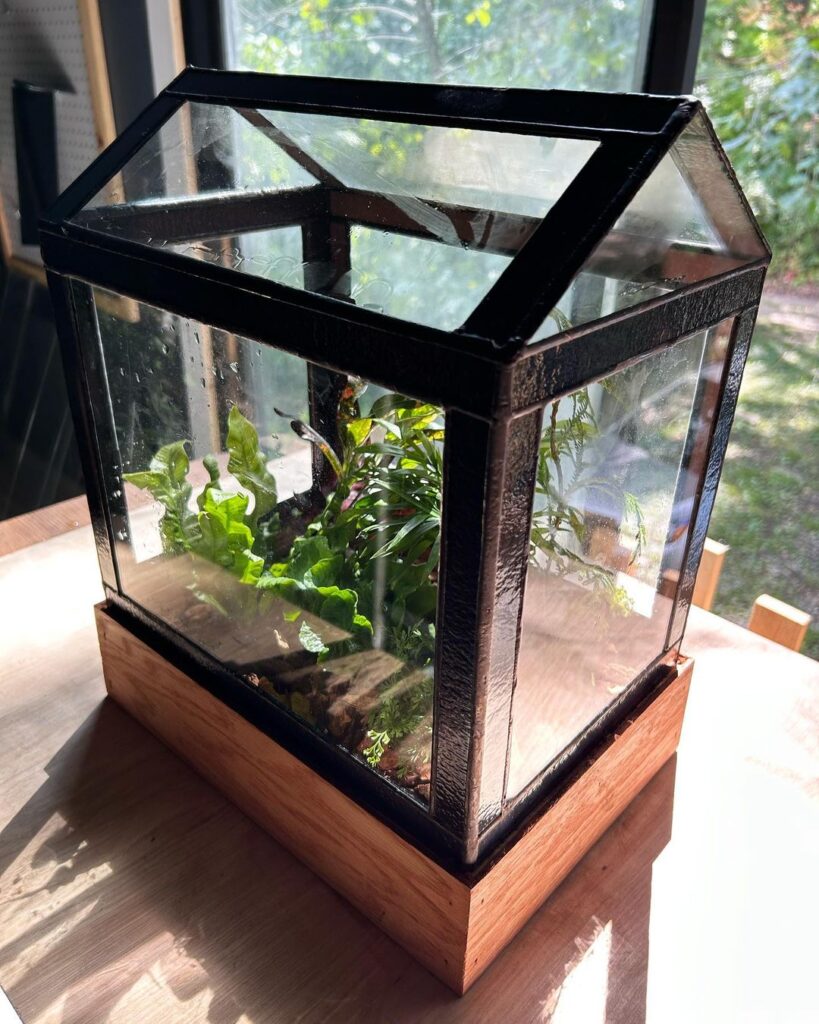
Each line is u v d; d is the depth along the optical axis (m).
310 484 0.73
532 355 0.49
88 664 1.10
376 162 0.69
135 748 0.97
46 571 1.27
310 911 0.80
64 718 1.01
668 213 0.57
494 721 0.63
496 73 1.31
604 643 0.77
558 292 0.49
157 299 0.71
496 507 0.53
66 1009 0.71
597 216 0.52
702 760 0.96
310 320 0.58
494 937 0.74
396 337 0.53
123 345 0.79
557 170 0.59
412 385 0.54
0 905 0.79
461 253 0.59
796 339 1.27
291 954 0.76
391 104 0.70
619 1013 0.71
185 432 0.78
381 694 0.72
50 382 1.79
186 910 0.79
